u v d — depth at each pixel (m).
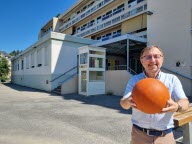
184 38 13.34
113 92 15.22
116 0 26.31
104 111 8.63
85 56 15.27
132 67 22.67
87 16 33.03
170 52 14.25
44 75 20.31
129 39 15.25
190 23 13.05
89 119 7.12
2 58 43.62
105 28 28.09
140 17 22.22
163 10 14.93
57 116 7.66
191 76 12.73
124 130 5.74
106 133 5.46
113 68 22.48
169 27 14.42
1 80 42.12
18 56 31.80
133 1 23.92
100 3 29.69
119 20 25.28
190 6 13.09
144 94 1.79
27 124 6.45
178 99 2.09
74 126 6.19
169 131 2.16
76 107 9.74
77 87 17.00
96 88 15.33
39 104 10.76
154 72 2.19
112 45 17.94
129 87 2.28
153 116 2.10
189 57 12.97
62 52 19.34
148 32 16.17
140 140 2.17
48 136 5.22
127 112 8.35
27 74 26.78
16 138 5.06
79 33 35.44
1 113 8.27
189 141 3.06
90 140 4.91
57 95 15.30
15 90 20.25
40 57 21.83
